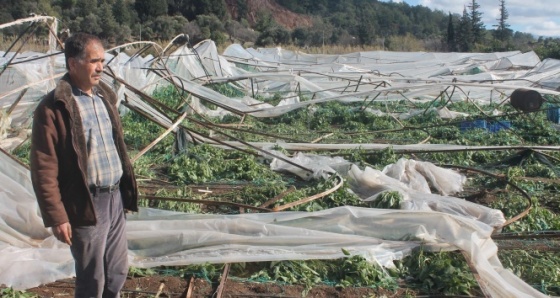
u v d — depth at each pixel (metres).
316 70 32.66
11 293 5.89
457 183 10.66
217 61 26.75
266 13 74.75
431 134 16.89
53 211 4.41
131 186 5.02
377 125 18.59
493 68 37.06
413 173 10.51
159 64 23.53
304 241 7.10
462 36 67.19
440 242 7.22
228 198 9.70
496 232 8.22
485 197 10.13
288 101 23.38
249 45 58.56
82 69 4.48
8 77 14.43
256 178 11.13
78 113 4.48
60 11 48.12
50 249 6.84
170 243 7.02
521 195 10.16
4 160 7.33
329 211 7.72
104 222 4.72
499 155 13.45
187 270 6.68
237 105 19.88
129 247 7.02
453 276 6.51
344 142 15.55
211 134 15.62
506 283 6.19
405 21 95.38
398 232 7.41
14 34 39.53
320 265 6.82
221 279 6.45
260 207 8.60
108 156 4.69
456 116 19.78
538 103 16.97
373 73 28.89
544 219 8.72
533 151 12.79
